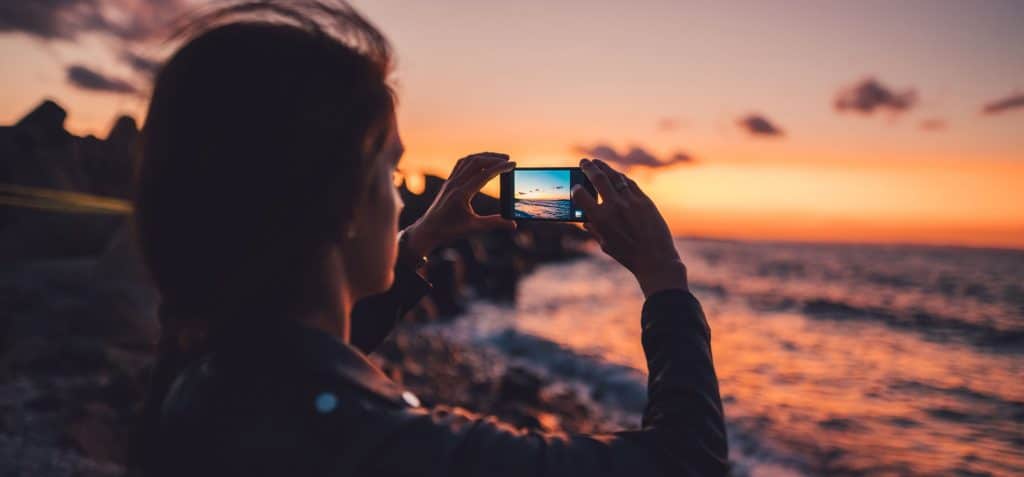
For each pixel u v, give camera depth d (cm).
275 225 62
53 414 647
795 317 3027
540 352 1917
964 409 1244
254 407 61
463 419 67
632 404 1326
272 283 64
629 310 3116
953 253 10800
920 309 3419
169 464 65
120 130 700
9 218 2064
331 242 67
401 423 62
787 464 904
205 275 62
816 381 1516
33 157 2238
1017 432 1066
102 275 1136
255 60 63
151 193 64
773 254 10394
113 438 612
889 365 1789
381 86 68
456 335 2217
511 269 3791
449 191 120
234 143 61
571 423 1119
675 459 64
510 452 62
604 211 83
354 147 64
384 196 73
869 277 5897
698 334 75
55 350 863
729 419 1121
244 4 68
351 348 68
